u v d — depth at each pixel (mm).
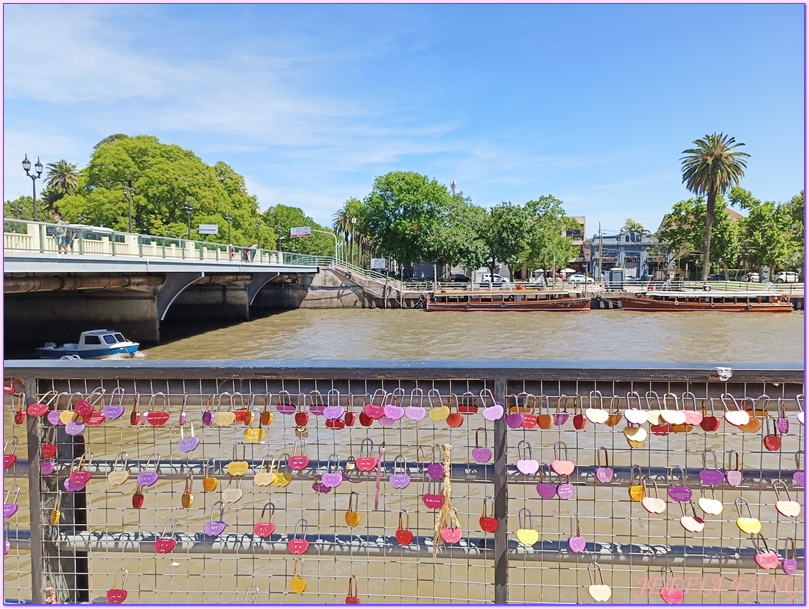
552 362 1803
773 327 30938
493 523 1816
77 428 1818
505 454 1811
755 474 1778
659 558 1828
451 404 1833
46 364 1868
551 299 42469
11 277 17031
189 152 47219
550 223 54438
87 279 21031
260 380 1883
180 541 1927
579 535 1841
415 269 70938
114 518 4555
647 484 1810
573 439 7289
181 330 33031
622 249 69875
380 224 54406
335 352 23469
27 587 2527
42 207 65312
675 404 1766
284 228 78125
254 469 1905
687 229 57594
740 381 1713
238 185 53094
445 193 55625
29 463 1924
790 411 1748
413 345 24906
